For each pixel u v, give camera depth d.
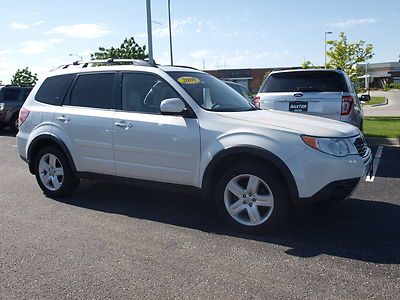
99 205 5.86
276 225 4.57
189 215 5.40
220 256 4.11
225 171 4.81
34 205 5.89
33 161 6.38
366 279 3.60
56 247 4.37
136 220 5.21
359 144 4.77
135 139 5.27
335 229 4.81
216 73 68.12
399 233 4.68
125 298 3.34
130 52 24.56
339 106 7.55
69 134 5.85
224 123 4.80
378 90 80.38
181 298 3.33
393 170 7.87
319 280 3.59
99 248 4.33
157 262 3.98
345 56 20.53
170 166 5.09
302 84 8.01
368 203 5.78
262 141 4.52
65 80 6.16
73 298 3.36
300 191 4.41
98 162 5.65
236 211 4.76
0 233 4.79
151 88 5.36
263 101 8.09
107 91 5.70
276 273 3.73
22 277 3.72
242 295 3.36
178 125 5.00
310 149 4.39
